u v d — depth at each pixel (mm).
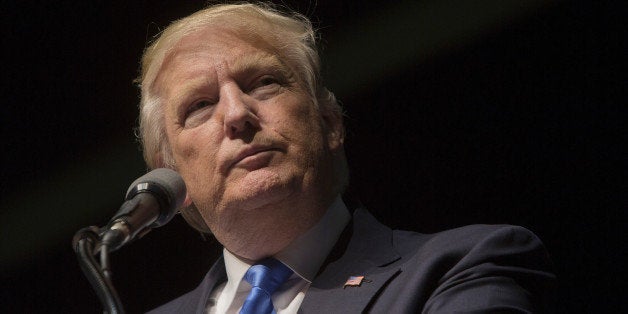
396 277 4328
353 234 4832
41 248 9359
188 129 4922
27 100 9508
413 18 8719
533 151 8445
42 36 9430
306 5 8703
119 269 8922
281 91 4891
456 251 4227
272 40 5086
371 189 8773
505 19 8539
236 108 4695
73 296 9242
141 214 3650
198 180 4844
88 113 9422
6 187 9438
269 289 4668
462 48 8688
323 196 4809
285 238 4770
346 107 8844
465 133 8672
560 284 8117
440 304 3953
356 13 8742
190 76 4988
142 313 8859
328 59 8750
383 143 8812
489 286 3992
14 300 9273
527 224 8359
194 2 9094
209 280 5234
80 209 9391
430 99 8781
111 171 9383
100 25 9375
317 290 4488
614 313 7895
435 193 8664
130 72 9398
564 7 8320
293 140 4719
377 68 8805
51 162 9438
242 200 4605
